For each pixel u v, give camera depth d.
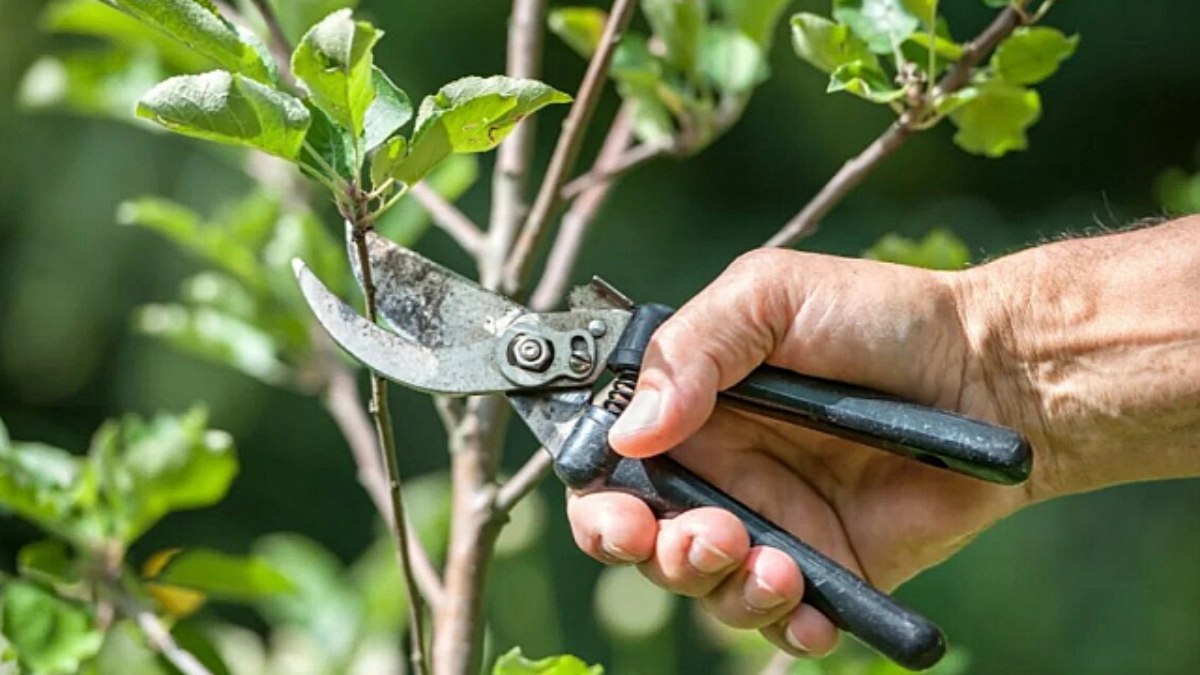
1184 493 2.68
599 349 1.12
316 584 1.44
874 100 1.17
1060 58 1.19
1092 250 1.17
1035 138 3.05
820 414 1.11
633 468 1.10
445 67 2.79
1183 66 3.01
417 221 1.36
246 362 1.38
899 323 1.14
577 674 1.12
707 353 1.10
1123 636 2.59
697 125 1.30
